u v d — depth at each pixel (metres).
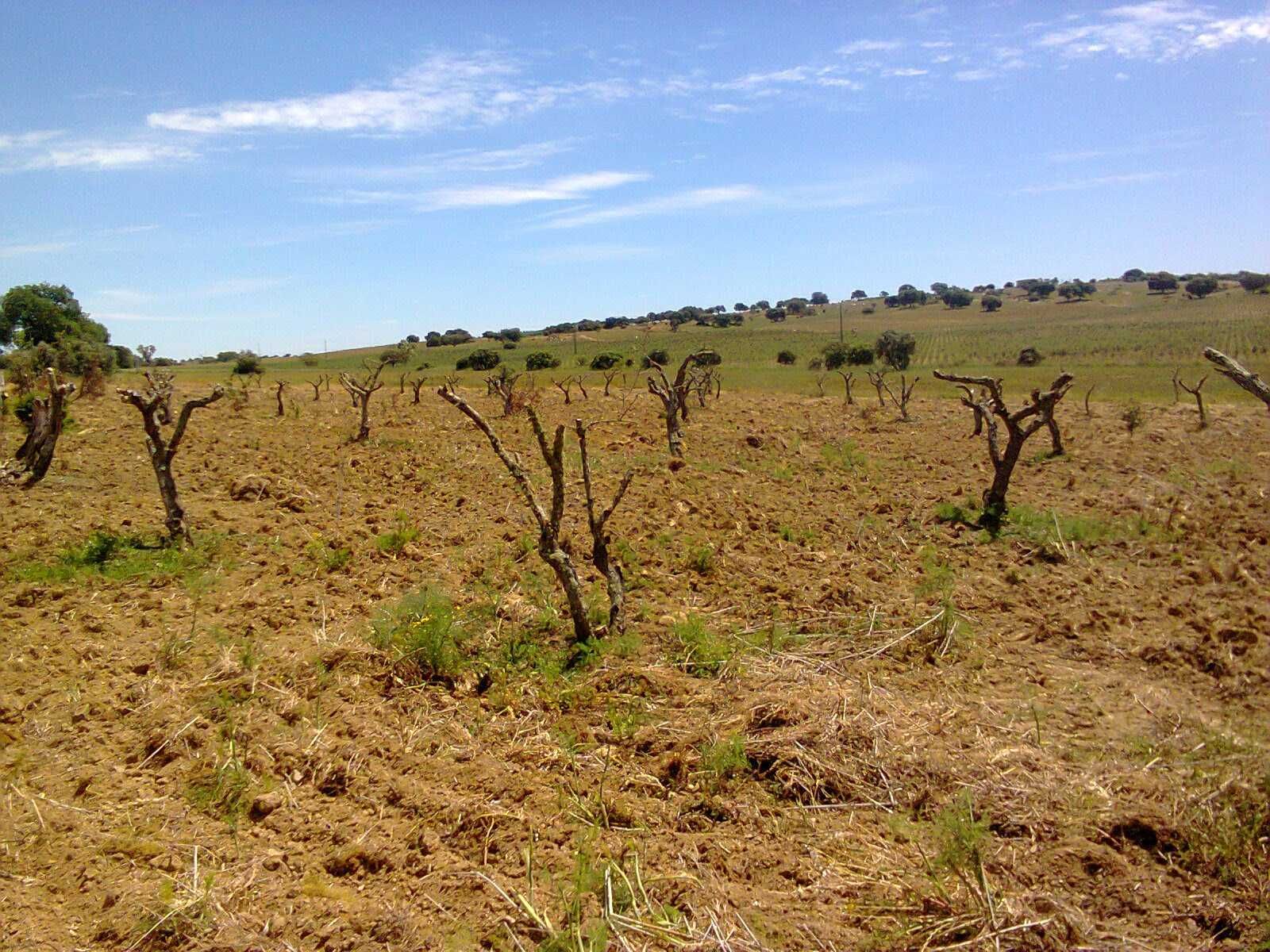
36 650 7.05
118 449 15.93
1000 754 5.39
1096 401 28.00
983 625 7.77
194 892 4.35
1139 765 5.28
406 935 4.07
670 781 5.36
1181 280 158.75
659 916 4.11
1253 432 19.23
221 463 15.02
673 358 72.25
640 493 12.82
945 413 25.03
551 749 5.71
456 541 10.45
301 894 4.39
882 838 4.77
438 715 6.23
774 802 5.13
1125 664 6.95
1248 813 4.61
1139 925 4.03
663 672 6.70
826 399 30.48
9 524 10.61
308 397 28.47
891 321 120.62
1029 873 4.36
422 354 89.19
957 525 11.20
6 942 4.03
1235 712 6.03
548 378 47.66
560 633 7.60
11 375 22.86
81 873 4.53
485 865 4.59
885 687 6.53
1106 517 11.45
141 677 6.66
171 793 5.29
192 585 8.62
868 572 9.27
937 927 4.00
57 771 5.48
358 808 5.16
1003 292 170.62
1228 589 8.30
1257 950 3.82
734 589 8.75
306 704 6.27
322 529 10.93
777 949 3.94
